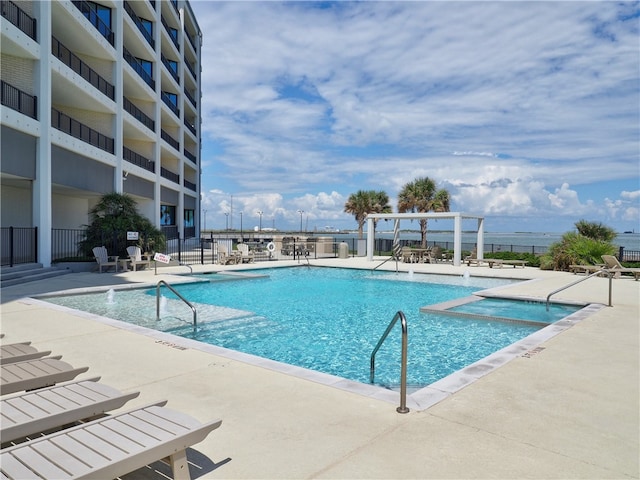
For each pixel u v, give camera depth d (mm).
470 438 3445
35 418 2951
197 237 48688
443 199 37094
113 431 2748
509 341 8242
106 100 23062
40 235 16766
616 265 17422
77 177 20172
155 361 5613
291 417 3857
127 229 19984
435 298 13648
